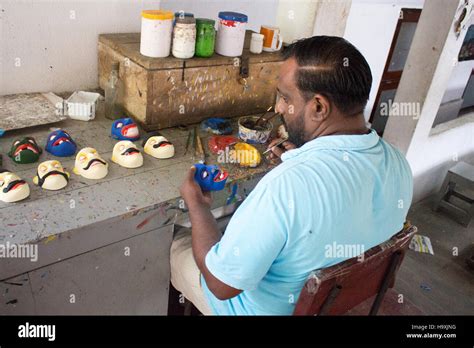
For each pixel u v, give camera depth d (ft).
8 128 3.75
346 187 2.27
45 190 3.15
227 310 2.98
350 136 2.42
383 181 2.50
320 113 2.43
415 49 6.27
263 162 4.12
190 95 4.38
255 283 2.32
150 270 3.67
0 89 4.40
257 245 2.20
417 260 6.82
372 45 8.46
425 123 6.79
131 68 4.14
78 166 3.40
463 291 6.27
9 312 2.86
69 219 2.90
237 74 4.66
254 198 2.26
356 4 7.47
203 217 2.81
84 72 4.92
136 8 4.94
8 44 4.21
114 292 3.50
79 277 3.13
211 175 3.17
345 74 2.29
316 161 2.31
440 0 5.75
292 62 2.44
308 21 5.93
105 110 4.50
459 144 8.64
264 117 5.09
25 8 4.13
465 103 10.32
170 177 3.60
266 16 7.23
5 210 2.88
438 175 8.60
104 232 3.05
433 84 6.26
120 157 3.63
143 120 4.22
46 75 4.64
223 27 4.39
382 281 2.96
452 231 7.79
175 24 4.04
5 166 3.37
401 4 8.44
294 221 2.17
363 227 2.42
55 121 4.06
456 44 6.11
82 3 4.48
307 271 2.38
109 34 4.78
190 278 3.49
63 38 4.55
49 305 3.06
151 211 3.23
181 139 4.28
